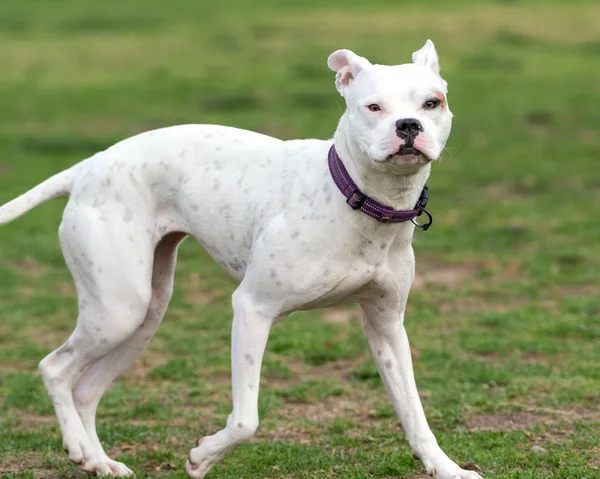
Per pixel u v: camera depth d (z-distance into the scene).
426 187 7.50
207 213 8.09
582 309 13.94
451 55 39.16
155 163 8.23
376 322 7.95
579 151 25.59
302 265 7.43
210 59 39.34
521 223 19.22
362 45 40.66
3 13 52.97
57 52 41.78
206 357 12.30
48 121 29.78
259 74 36.22
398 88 6.98
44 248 18.02
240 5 53.88
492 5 50.16
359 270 7.51
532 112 30.25
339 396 10.80
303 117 28.88
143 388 11.27
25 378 11.57
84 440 8.40
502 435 9.20
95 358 8.31
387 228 7.42
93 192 8.26
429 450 7.61
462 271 16.30
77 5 55.50
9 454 9.11
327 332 13.24
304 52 39.94
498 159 24.89
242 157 8.07
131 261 8.12
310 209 7.45
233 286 15.80
